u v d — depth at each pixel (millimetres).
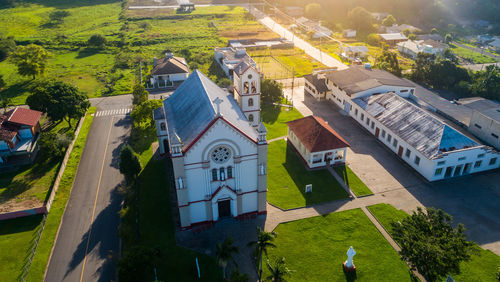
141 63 144375
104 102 111438
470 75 119188
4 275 52406
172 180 72000
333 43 177250
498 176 73188
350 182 71375
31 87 122000
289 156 80375
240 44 165750
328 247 55656
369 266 52250
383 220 60969
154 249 51375
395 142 81188
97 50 162375
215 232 58562
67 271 53000
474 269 51406
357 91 97500
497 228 59188
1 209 65688
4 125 81500
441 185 70312
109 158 81125
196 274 51000
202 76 74812
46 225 61625
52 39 172875
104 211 65062
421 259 44281
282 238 57250
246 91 79188
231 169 57625
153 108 88875
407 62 149250
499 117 80312
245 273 51250
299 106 106750
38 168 77562
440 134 73125
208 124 53406
